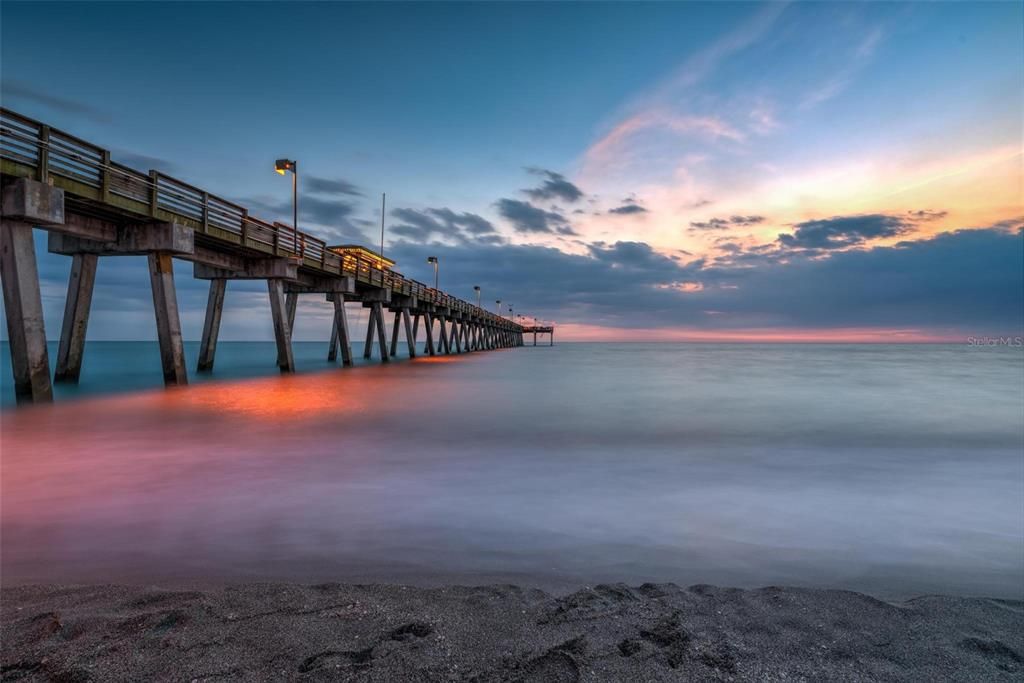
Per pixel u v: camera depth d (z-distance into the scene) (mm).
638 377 30453
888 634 2758
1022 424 12836
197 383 22734
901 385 25141
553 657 2471
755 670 2375
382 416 13633
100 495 6168
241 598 3150
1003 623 2926
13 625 2773
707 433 11336
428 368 37750
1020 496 6402
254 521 5215
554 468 7832
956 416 14430
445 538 4758
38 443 9617
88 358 62062
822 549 4602
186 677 2262
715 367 43562
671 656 2494
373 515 5438
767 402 17734
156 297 19219
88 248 20016
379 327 44312
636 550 4520
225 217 21344
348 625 2797
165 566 4047
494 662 2422
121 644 2545
